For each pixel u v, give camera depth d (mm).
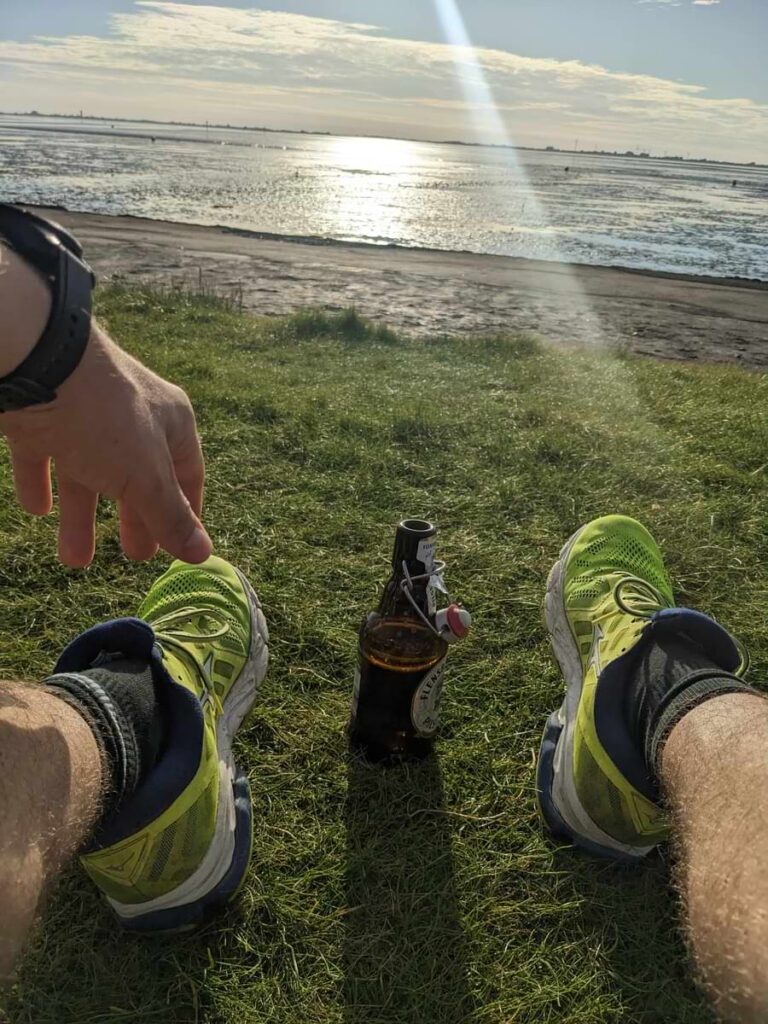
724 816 339
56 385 267
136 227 6715
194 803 426
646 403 1655
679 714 434
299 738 621
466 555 923
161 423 309
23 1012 417
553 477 1160
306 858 517
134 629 450
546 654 743
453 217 10828
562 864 521
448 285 4746
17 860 272
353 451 1209
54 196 9258
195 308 2734
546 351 2402
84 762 347
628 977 452
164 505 304
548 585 749
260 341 2250
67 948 449
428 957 457
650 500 1116
